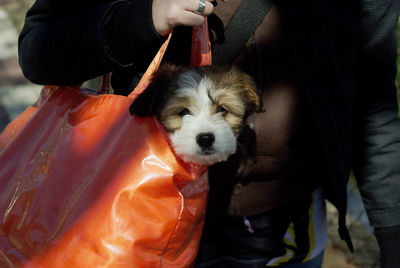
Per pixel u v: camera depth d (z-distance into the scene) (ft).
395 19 7.07
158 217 5.14
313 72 6.15
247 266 6.93
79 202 5.19
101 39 5.30
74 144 5.60
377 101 7.29
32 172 5.77
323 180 6.93
